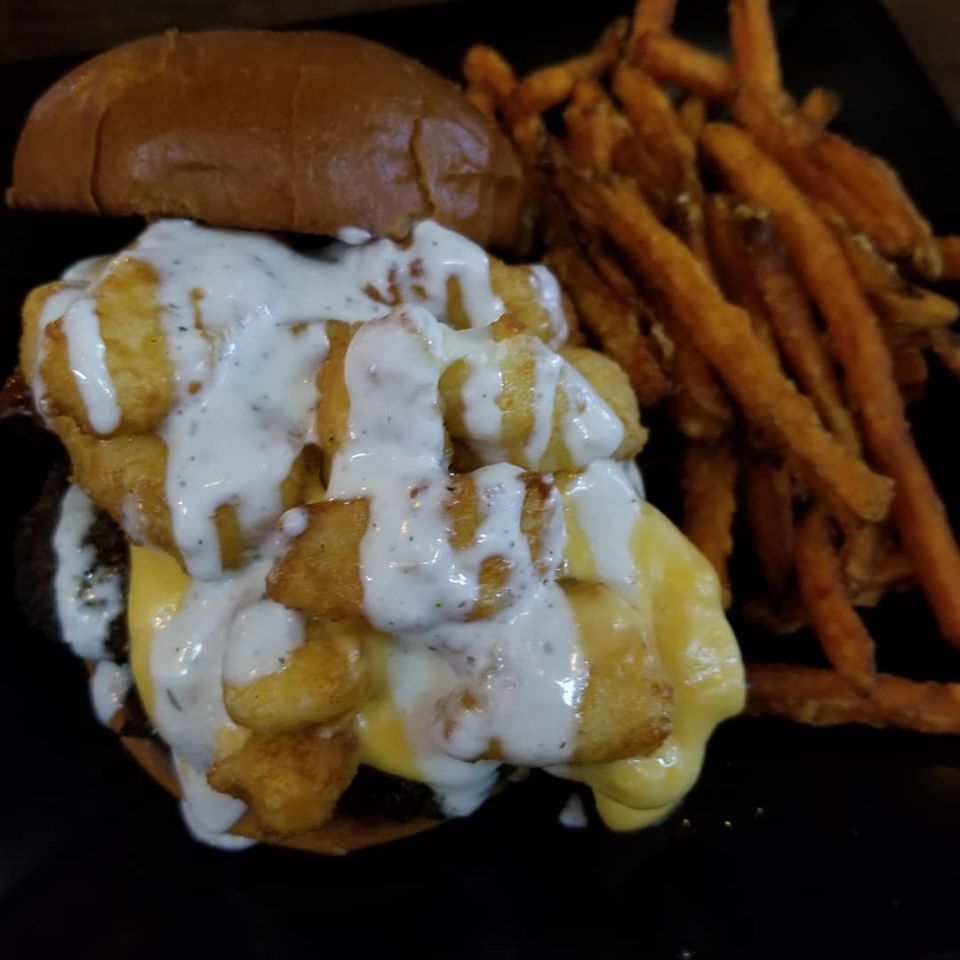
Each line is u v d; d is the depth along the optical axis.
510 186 0.21
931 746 0.21
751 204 0.23
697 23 0.29
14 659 0.23
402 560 0.16
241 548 0.18
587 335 0.22
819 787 0.20
